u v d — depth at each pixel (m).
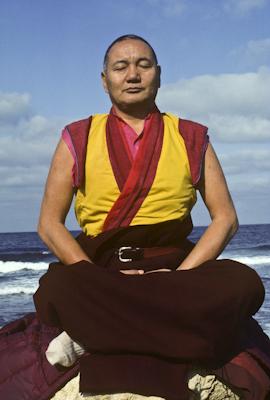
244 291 3.83
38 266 39.78
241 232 93.44
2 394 3.95
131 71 4.14
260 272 35.69
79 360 3.89
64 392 3.88
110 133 4.20
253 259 45.34
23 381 3.95
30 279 33.69
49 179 4.23
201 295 3.80
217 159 4.29
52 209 4.20
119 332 3.79
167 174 4.11
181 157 4.17
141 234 4.09
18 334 4.21
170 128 4.24
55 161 4.21
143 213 4.09
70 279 3.85
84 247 4.18
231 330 3.84
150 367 3.78
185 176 4.15
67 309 3.83
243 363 3.96
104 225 4.13
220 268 3.88
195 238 60.00
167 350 3.77
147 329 3.78
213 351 3.80
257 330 4.29
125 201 4.09
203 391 3.88
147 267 4.08
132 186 4.08
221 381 3.93
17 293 27.53
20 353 4.05
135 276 3.85
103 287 3.82
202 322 3.78
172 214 4.12
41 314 3.92
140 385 3.73
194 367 3.86
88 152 4.16
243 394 4.03
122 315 3.80
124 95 4.16
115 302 3.81
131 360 3.80
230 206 4.23
